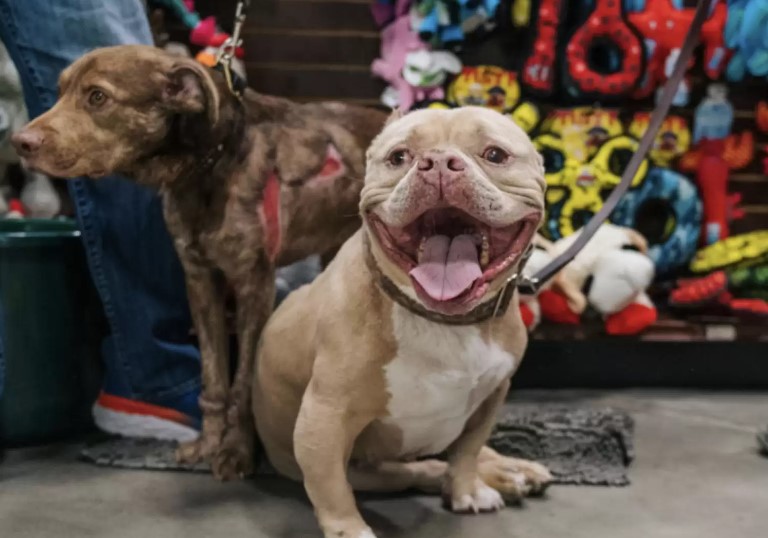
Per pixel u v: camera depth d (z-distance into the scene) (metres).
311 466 1.42
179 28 2.66
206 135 1.75
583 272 2.51
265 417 1.72
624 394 2.62
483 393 1.49
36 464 1.91
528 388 2.68
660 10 2.61
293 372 1.60
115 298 1.99
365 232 1.40
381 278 1.37
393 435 1.53
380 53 2.75
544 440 1.92
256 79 2.73
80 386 2.11
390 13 2.70
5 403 1.98
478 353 1.42
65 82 1.70
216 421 1.89
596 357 2.69
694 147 2.79
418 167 1.20
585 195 2.66
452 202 1.20
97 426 2.12
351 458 1.65
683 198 2.72
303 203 1.93
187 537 1.51
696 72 2.80
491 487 1.68
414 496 1.72
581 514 1.62
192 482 1.80
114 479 1.81
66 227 2.38
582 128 2.71
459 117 1.32
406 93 2.65
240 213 1.80
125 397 2.05
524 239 1.31
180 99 1.68
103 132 1.67
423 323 1.37
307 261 2.37
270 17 2.71
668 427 2.24
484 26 2.65
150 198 1.97
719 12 2.62
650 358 2.70
